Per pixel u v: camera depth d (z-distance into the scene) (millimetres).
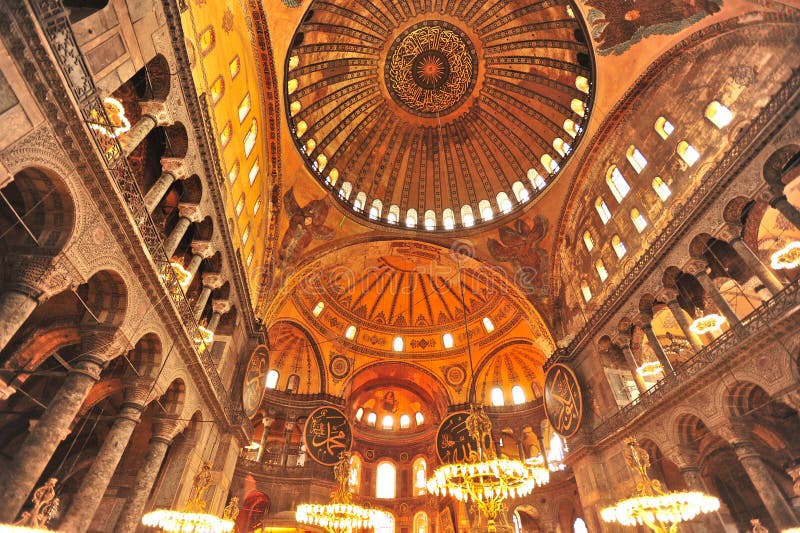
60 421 7852
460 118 24703
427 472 27422
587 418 18828
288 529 18531
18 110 5941
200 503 11977
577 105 20281
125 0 7922
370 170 25094
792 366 10656
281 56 15930
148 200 9672
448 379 27188
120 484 13781
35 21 5789
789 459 13930
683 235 14500
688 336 14234
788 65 11273
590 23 16453
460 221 25250
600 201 19438
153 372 10609
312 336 25984
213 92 12141
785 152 11484
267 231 19859
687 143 14773
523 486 12828
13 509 6801
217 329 16641
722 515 14750
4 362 9141
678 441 14055
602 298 18844
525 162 23828
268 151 18141
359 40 21609
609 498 16688
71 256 7254
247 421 17094
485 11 20953
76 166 7191
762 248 15023
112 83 7824
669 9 14016
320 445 18969
